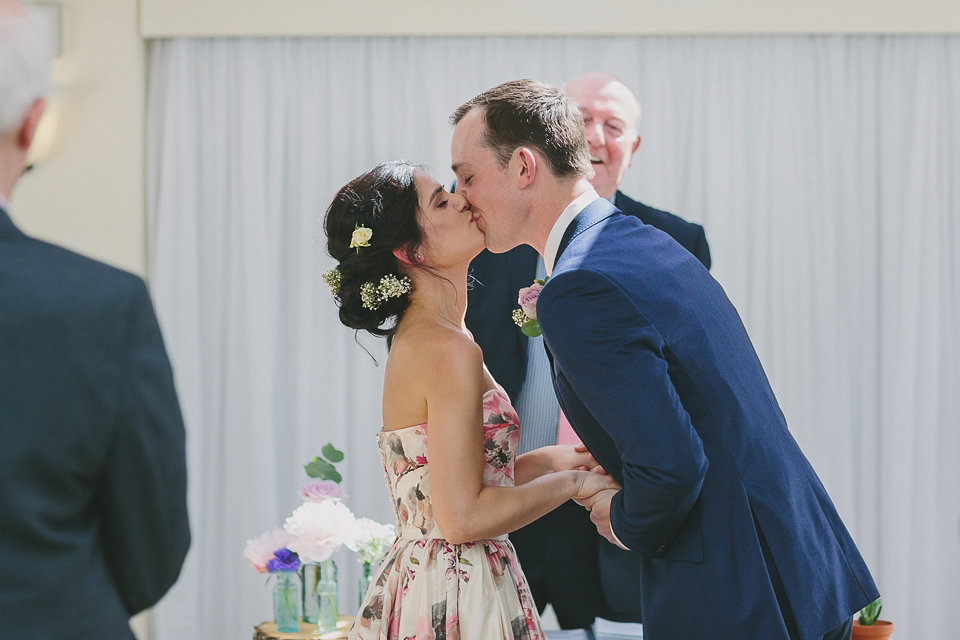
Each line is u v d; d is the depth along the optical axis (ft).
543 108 6.54
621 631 10.51
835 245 14.55
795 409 14.44
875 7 14.40
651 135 14.61
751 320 14.56
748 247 14.65
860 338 14.61
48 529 4.02
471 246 7.02
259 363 14.60
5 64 4.09
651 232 6.51
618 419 5.57
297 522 10.61
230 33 14.70
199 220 14.90
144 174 15.02
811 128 14.60
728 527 5.83
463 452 6.55
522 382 10.12
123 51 14.73
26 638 3.91
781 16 14.43
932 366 14.44
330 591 10.77
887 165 14.60
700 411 5.90
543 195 6.56
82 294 4.19
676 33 14.49
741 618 5.70
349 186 7.19
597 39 14.70
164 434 4.32
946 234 14.62
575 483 6.76
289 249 14.89
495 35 14.69
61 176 14.71
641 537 5.87
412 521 6.91
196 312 14.75
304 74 14.83
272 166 14.83
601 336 5.64
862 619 12.06
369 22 14.61
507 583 6.91
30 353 4.02
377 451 14.64
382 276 7.12
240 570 14.49
